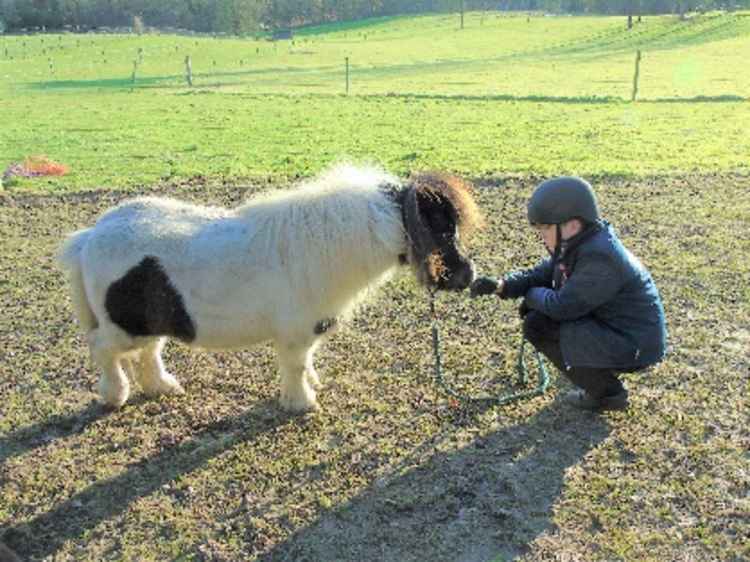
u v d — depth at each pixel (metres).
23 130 20.42
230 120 21.53
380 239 4.55
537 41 60.50
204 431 5.07
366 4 111.38
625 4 96.75
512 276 5.08
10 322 7.04
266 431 5.04
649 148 15.39
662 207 10.20
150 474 4.62
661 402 5.19
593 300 4.53
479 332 6.47
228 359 6.11
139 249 4.72
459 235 4.55
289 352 4.97
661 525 4.01
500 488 4.35
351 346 6.27
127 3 97.75
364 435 4.95
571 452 4.65
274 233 4.68
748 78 30.19
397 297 7.26
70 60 50.03
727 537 3.91
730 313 6.68
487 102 24.78
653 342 4.68
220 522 4.18
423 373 5.76
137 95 30.02
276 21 103.06
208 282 4.69
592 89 28.45
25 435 5.08
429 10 115.75
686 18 66.44
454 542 3.94
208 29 97.19
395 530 4.05
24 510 4.34
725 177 11.94
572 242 4.57
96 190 12.37
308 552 3.92
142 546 4.01
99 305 4.89
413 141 17.23
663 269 7.78
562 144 16.25
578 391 5.20
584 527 4.01
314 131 19.14
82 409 5.41
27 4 89.25
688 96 24.88
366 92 29.39
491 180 12.10
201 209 5.04
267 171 13.84
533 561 3.77
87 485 4.54
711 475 4.41
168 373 5.72
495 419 5.05
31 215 11.04
